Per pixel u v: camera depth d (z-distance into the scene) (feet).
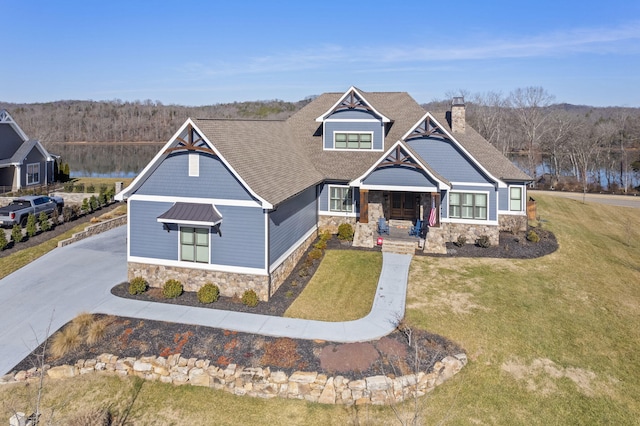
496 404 40.60
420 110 105.40
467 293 61.05
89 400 41.22
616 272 74.90
